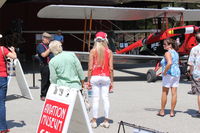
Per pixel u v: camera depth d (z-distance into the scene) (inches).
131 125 145.8
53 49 199.5
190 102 309.1
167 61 241.1
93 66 219.0
